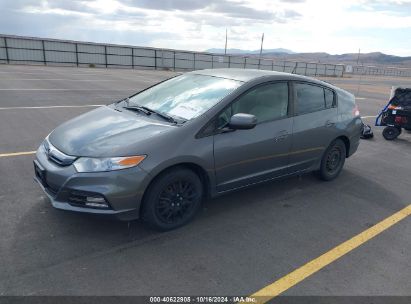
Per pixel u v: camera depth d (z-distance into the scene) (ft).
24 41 107.45
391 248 12.32
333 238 12.75
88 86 53.01
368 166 21.45
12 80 54.70
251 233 12.70
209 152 12.48
